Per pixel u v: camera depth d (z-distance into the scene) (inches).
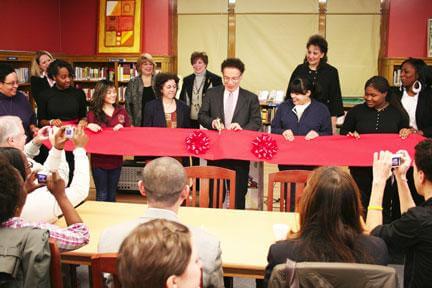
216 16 309.4
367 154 157.8
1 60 245.9
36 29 287.4
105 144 171.6
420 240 77.4
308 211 66.9
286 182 125.3
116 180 176.1
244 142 162.1
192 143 164.9
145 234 44.9
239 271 85.6
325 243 65.0
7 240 65.2
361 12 298.2
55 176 78.5
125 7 303.7
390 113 159.2
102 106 175.3
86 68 308.5
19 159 82.4
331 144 158.9
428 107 167.6
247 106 165.2
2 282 64.2
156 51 304.7
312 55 180.5
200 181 128.1
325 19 302.2
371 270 58.8
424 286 79.0
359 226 67.4
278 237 89.7
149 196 73.9
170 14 306.0
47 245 66.9
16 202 66.8
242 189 166.6
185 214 113.3
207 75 237.0
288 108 163.9
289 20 305.3
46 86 203.3
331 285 59.1
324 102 183.9
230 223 107.1
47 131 118.0
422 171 80.3
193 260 45.7
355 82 304.7
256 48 309.9
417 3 281.7
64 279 116.1
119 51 304.2
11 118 102.9
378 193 88.7
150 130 170.1
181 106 181.5
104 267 64.0
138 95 219.0
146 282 43.1
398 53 287.3
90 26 310.3
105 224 105.2
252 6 306.2
